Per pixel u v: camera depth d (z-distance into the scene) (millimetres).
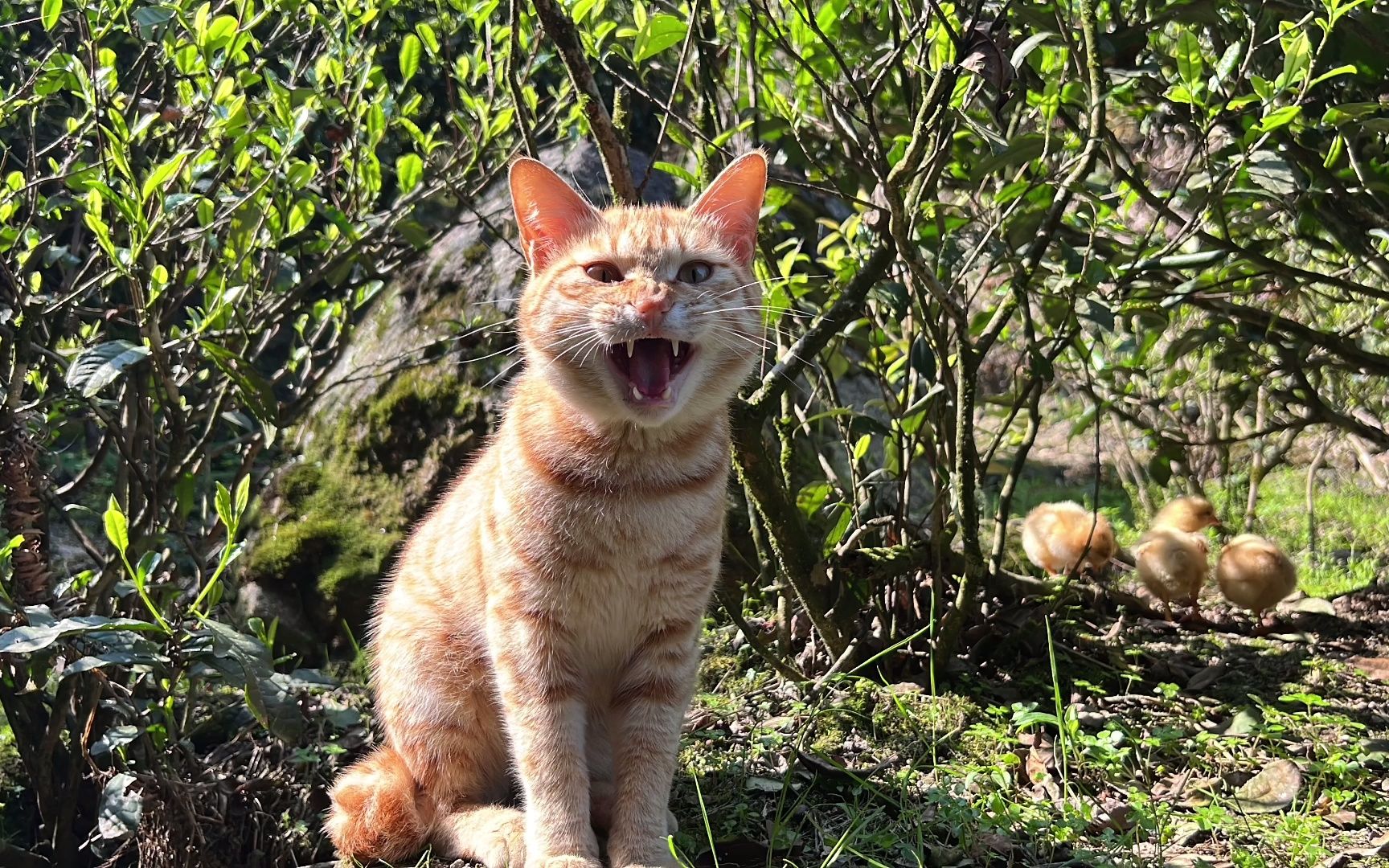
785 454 1066
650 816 764
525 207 797
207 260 1142
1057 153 1156
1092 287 1019
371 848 816
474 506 815
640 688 776
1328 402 1430
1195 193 1018
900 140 1005
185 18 1052
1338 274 1150
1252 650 1128
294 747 1020
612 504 744
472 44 1430
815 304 1122
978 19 881
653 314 731
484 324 1320
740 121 1154
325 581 1252
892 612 1063
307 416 1367
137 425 1106
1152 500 1714
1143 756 925
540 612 754
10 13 1199
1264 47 1021
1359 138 1098
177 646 874
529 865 745
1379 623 1202
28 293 1058
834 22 965
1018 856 786
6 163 1284
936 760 906
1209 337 1181
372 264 1138
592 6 1021
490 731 832
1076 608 1152
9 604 927
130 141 1022
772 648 1087
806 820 839
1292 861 779
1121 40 982
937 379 1050
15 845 1081
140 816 907
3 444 1010
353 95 1138
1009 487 1121
